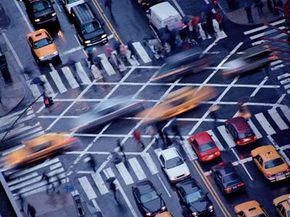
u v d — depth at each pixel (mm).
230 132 86562
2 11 105438
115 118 90938
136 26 100562
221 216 80062
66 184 85625
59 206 83562
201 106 90438
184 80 93688
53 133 90750
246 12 98812
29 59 99500
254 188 82062
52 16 102000
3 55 97688
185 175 83375
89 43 98625
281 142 86000
